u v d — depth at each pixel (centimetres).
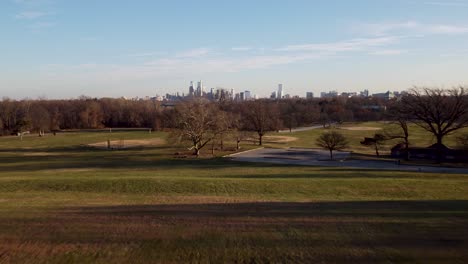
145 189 2920
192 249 1383
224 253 1344
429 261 1255
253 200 2423
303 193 2828
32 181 3212
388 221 1741
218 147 7750
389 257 1292
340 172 4288
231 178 3512
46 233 1573
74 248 1398
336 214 1897
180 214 1906
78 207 2111
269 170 4606
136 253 1349
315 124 14812
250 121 8900
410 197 2756
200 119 6688
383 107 15725
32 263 1271
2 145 8706
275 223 1716
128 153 6981
